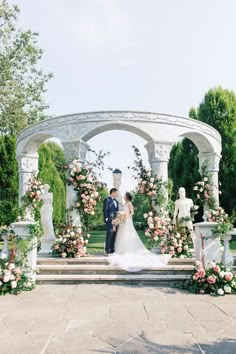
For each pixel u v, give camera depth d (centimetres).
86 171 952
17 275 679
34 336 408
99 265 812
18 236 745
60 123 991
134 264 793
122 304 566
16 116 2322
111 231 952
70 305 561
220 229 727
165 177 968
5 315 503
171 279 748
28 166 1147
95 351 359
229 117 1744
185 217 959
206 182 1096
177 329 430
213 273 673
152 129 966
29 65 2436
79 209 945
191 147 1828
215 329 430
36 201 971
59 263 842
